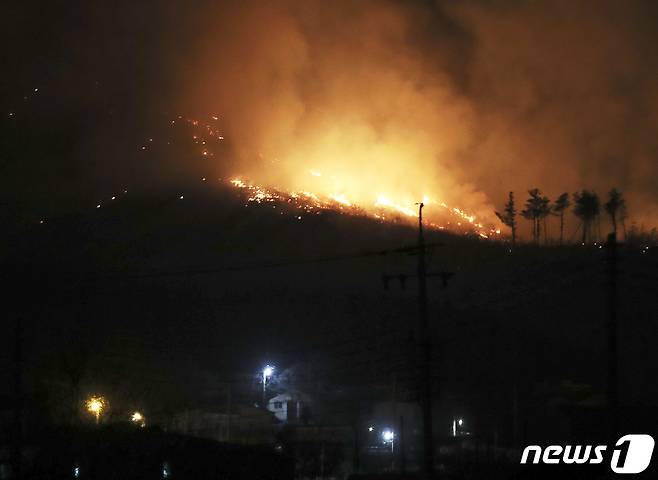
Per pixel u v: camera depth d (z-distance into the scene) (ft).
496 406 183.11
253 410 204.44
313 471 177.06
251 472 151.02
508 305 198.39
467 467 141.59
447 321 211.00
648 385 190.19
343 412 203.72
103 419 176.96
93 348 212.43
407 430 196.54
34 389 175.11
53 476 127.75
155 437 151.02
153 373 204.23
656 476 116.88
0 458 133.90
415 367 126.31
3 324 264.11
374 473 154.20
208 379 209.36
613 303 101.55
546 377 191.93
